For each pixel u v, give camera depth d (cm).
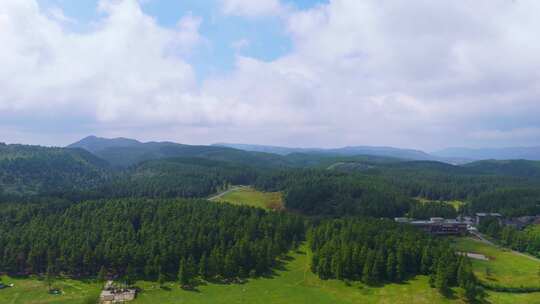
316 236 19375
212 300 14375
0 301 14262
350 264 16150
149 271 16250
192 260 16525
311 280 16325
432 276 15112
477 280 15375
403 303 13750
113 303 14025
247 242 17662
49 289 15312
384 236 17825
